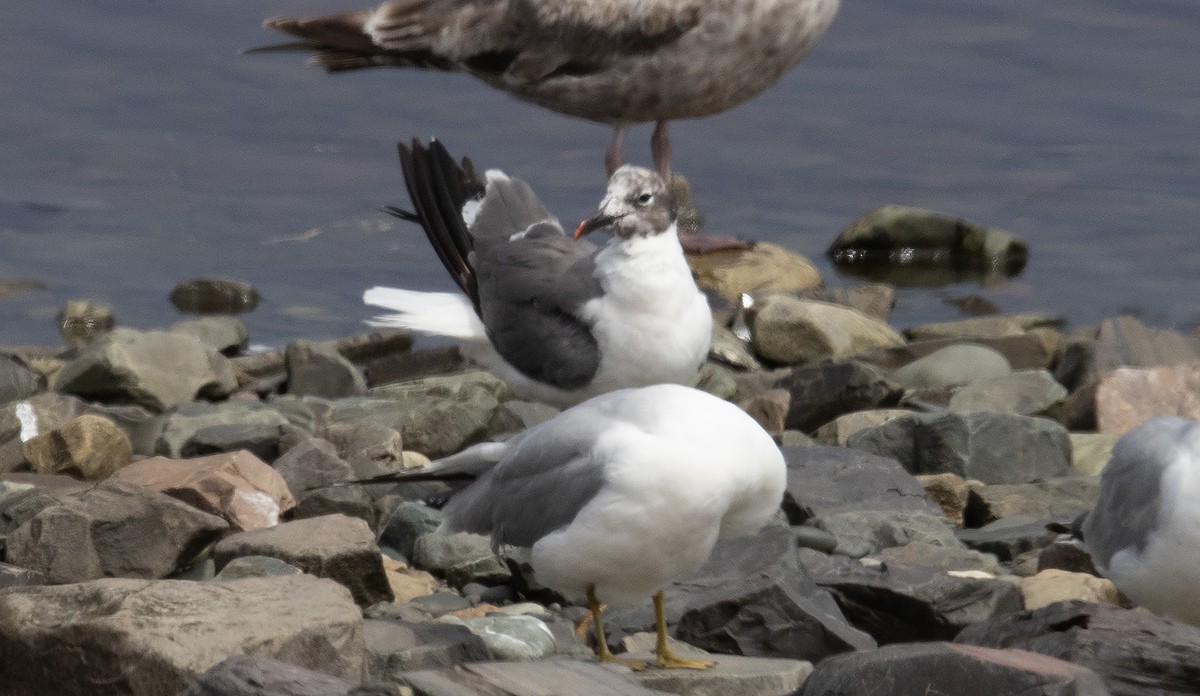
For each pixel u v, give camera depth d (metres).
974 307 18.03
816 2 16.89
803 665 8.33
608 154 17.94
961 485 11.79
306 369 14.96
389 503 11.09
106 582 7.93
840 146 22.48
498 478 8.61
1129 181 21.59
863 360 15.81
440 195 12.70
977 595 9.25
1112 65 24.89
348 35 17.88
